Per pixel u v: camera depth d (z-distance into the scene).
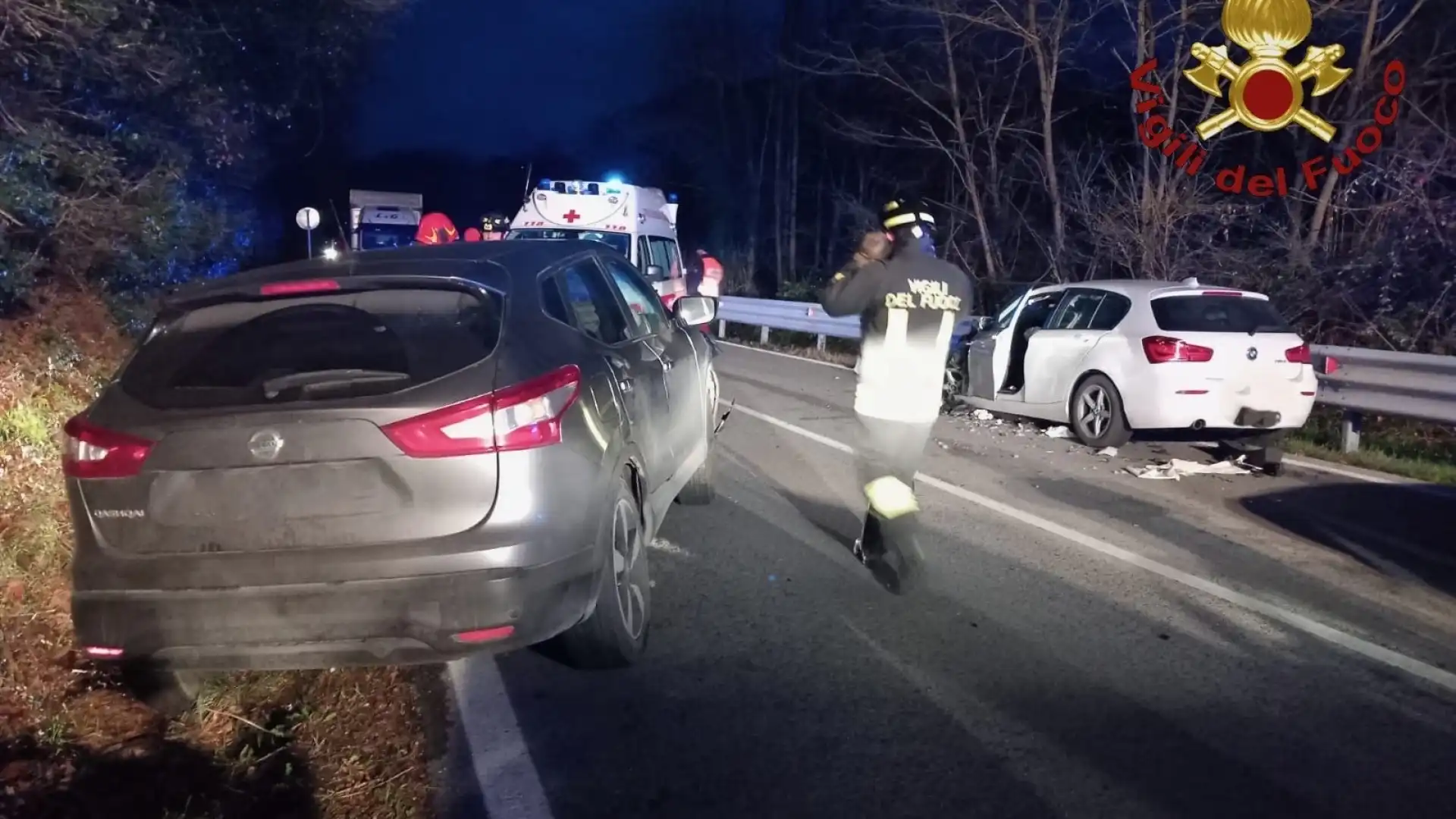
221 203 12.28
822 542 7.18
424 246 5.73
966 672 5.16
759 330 22.86
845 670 5.18
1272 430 9.87
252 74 12.38
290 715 4.79
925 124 24.23
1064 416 10.56
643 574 5.34
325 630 4.11
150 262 10.93
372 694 4.96
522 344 4.47
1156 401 9.52
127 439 4.18
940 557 6.89
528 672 5.18
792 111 35.41
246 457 4.10
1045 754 4.40
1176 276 16.75
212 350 4.43
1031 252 24.09
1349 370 10.16
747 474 9.12
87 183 9.81
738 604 6.03
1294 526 7.66
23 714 4.62
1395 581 6.50
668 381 6.30
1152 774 4.25
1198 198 17.31
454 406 4.14
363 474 4.12
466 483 4.14
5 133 8.81
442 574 4.10
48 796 4.02
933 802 4.04
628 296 6.44
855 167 36.09
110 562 4.20
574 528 4.40
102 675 5.00
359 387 4.20
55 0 8.51
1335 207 15.14
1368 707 4.84
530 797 4.11
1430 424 10.96
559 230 15.69
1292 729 4.63
